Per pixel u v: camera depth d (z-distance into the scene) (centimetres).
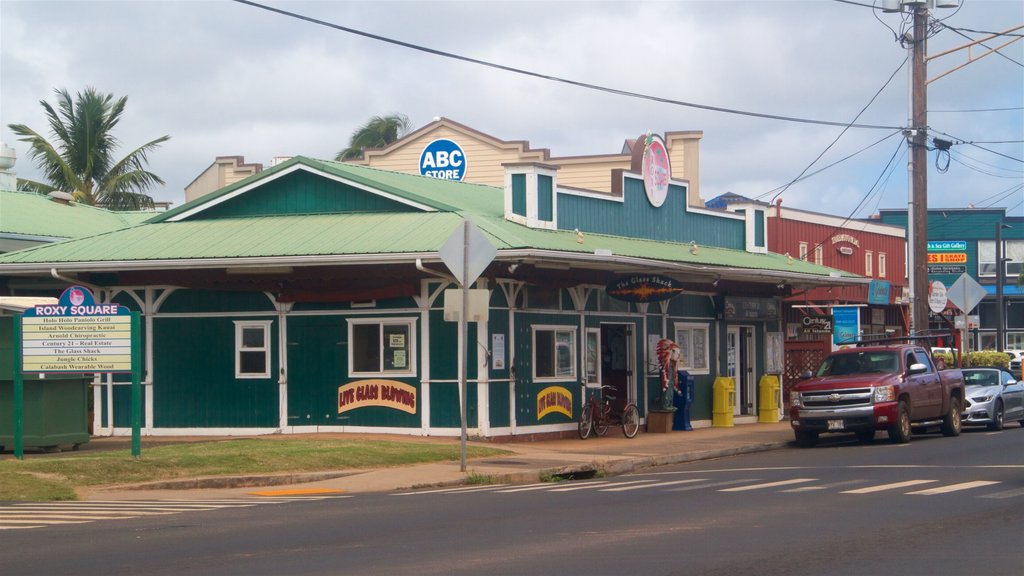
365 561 1006
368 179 2395
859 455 2130
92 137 4625
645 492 1544
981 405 2858
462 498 1513
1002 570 939
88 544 1118
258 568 979
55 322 1808
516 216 2392
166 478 1692
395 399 2275
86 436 2052
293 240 2241
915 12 2858
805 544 1069
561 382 2434
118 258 2256
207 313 2388
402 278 2239
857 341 2911
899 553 1018
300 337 2339
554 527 1202
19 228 2908
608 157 4284
